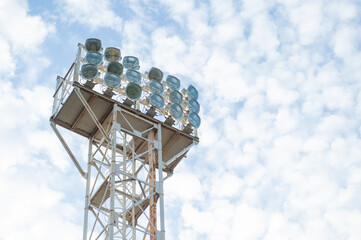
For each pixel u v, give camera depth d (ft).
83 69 142.92
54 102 148.97
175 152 156.66
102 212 130.72
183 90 163.73
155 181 137.49
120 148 155.22
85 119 146.61
